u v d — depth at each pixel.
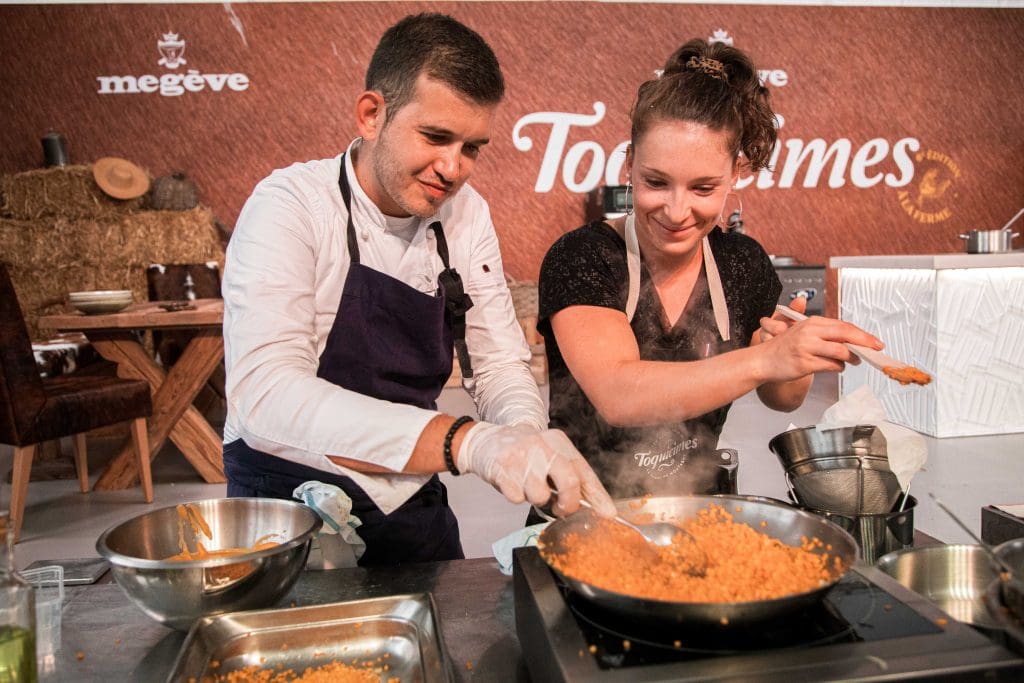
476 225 1.65
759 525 1.06
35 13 6.97
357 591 1.23
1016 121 8.06
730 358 1.20
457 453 1.19
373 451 1.22
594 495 1.08
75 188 6.36
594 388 1.36
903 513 1.15
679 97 1.27
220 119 7.20
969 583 1.04
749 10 7.62
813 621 0.83
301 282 1.39
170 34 7.09
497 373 1.62
